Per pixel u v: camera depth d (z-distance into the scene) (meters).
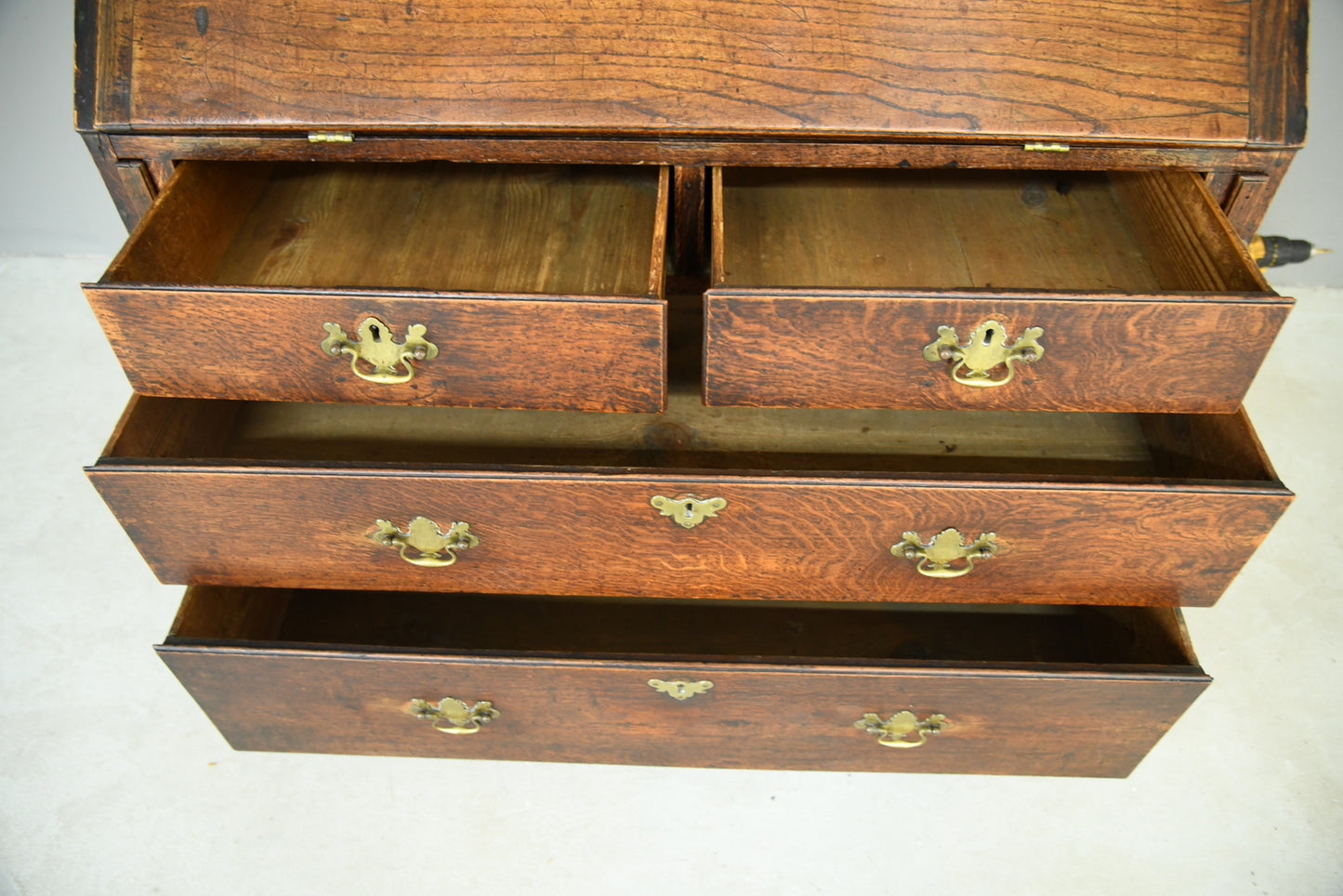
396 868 1.27
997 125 1.01
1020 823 1.31
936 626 1.34
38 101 1.73
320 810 1.32
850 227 1.18
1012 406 1.01
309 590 1.38
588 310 0.92
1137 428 1.26
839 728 1.20
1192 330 0.92
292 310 0.93
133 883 1.25
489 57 1.02
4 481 1.65
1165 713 1.13
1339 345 1.87
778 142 1.04
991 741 1.21
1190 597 1.12
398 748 1.29
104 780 1.33
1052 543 1.05
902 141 1.04
